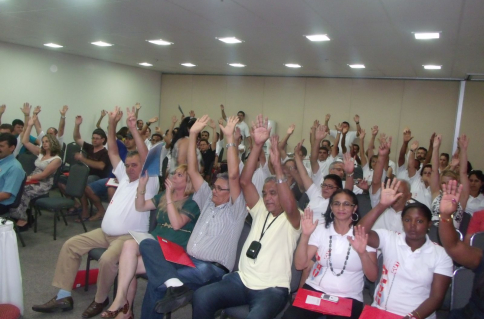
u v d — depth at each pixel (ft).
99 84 30.60
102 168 17.98
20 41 23.73
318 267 7.45
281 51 20.59
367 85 28.99
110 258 8.70
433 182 11.66
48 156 15.94
